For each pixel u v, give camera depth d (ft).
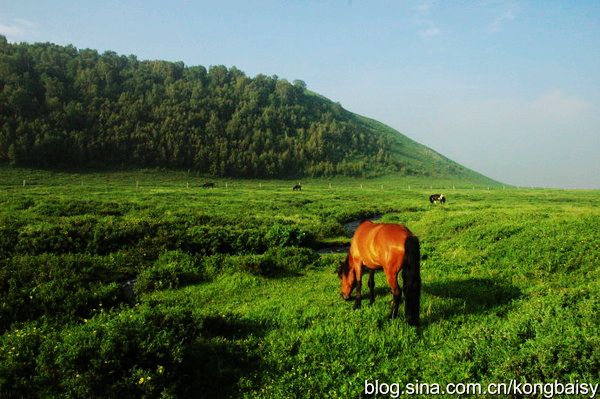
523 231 48.42
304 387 19.60
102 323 22.86
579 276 33.19
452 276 37.06
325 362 21.44
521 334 21.48
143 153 414.41
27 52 522.88
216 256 45.27
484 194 233.35
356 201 157.17
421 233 64.54
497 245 45.32
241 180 422.41
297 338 24.47
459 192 265.95
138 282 36.91
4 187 199.21
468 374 19.13
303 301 31.65
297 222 77.77
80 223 55.26
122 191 174.29
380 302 30.14
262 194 187.32
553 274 34.53
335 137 622.13
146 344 20.80
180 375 20.24
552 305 25.16
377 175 536.01
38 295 30.17
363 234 28.63
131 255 44.83
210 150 447.83
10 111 398.83
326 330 25.22
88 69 524.52
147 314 24.81
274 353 22.84
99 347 20.13
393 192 254.68
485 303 28.81
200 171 422.00
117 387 18.58
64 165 359.66
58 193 151.43
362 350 22.59
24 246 43.68
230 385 20.49
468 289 32.17
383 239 25.96
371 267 28.50
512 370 18.22
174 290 36.42
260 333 26.23
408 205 135.23
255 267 41.16
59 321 27.53
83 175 342.44
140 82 560.61
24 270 34.96
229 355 23.02
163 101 529.04
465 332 23.26
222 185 354.13
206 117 539.29
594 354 17.78
